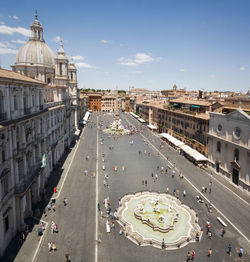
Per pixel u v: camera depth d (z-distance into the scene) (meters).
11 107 26.36
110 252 24.89
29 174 31.44
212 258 24.27
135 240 27.00
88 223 30.22
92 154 65.06
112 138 89.75
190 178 47.44
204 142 58.28
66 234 27.77
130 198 37.25
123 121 143.88
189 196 38.84
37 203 35.09
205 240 27.30
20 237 26.66
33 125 34.56
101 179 45.88
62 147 62.94
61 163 55.19
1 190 23.56
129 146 76.38
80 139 85.69
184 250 25.48
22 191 27.11
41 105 39.31
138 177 47.59
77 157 61.19
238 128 42.38
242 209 34.81
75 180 44.81
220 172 48.84
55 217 31.42
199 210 34.19
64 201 35.09
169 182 45.06
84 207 34.31
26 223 29.84
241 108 46.00
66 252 24.69
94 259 23.78
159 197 37.91
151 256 24.41
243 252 25.30
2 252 23.83
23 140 29.12
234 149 43.59
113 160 59.78
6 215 24.72
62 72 68.50
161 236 27.84
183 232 28.69
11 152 25.83
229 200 37.66
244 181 40.50
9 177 25.41
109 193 39.41
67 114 70.56
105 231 28.59
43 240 26.53
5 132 24.48
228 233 28.77
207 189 41.91
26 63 65.50
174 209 33.72
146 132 105.25
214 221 31.39
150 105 116.56
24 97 31.61
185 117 72.38
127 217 31.92
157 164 57.03
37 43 67.94
